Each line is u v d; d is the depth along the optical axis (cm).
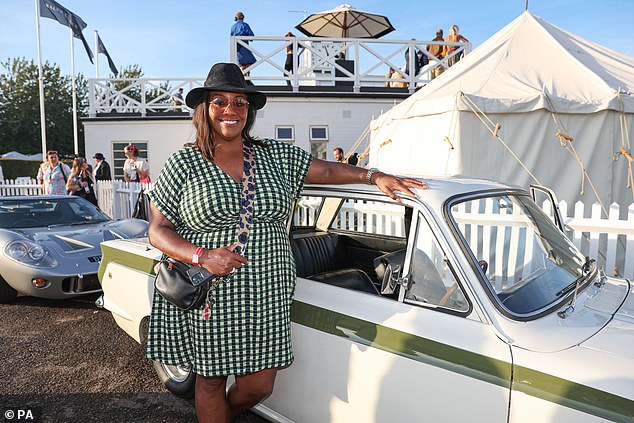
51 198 668
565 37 821
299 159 236
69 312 530
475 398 190
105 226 620
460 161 621
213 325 209
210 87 203
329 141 1200
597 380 169
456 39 1250
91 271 526
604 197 632
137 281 341
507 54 754
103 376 375
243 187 211
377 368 217
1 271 526
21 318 510
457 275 208
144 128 1383
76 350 425
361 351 222
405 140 750
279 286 217
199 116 212
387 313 223
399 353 211
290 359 226
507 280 225
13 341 447
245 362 213
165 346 219
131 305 349
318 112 1193
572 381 172
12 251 521
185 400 338
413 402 206
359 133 1204
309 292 252
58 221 636
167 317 219
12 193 1348
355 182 248
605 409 164
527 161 630
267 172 218
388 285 230
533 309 206
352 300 238
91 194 1002
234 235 207
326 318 238
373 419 220
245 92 208
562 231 295
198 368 215
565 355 181
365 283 298
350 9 1298
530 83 663
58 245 545
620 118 618
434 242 219
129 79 1406
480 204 236
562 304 215
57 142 3853
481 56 784
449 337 202
